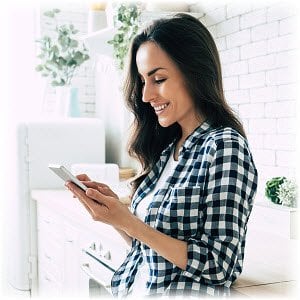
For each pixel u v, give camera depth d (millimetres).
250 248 1850
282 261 1663
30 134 3557
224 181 1328
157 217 1419
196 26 1510
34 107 4246
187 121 1555
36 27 4191
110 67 3861
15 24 4188
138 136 1743
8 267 3895
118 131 3846
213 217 1323
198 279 1337
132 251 1646
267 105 2604
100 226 2262
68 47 3928
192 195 1369
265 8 2596
